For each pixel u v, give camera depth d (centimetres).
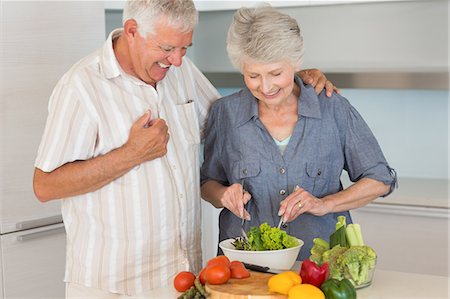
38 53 319
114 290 237
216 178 268
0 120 306
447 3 394
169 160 242
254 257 221
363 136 253
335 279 201
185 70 261
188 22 216
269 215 253
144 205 235
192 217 250
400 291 212
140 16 217
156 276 241
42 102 322
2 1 303
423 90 409
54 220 329
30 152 318
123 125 232
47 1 321
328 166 253
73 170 225
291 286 195
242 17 226
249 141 253
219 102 263
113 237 236
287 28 223
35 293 324
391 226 365
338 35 420
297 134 250
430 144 412
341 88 418
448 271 357
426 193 368
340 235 219
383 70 413
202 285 211
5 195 309
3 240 309
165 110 245
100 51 238
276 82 227
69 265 243
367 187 247
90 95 229
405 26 404
